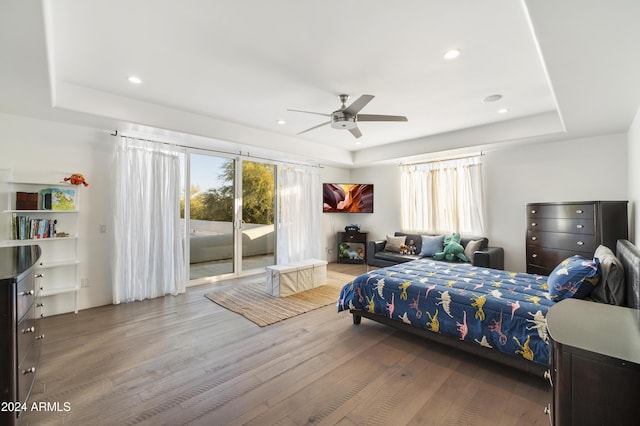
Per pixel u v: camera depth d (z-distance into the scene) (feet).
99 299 12.36
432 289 8.60
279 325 10.44
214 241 16.38
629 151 11.68
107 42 7.40
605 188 12.73
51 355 8.20
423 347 8.82
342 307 10.59
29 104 9.33
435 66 8.70
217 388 6.74
